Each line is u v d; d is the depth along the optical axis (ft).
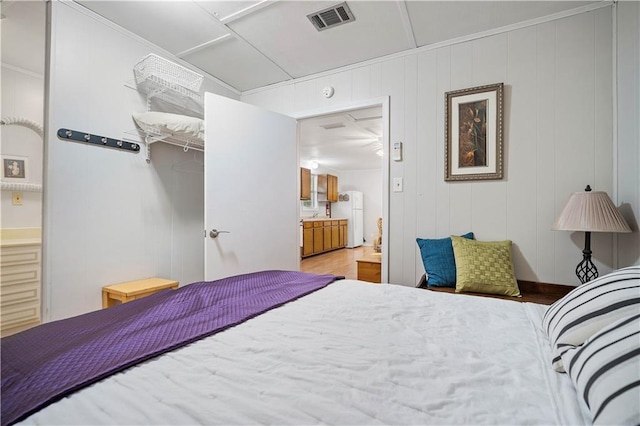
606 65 6.11
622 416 1.41
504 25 6.95
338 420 1.69
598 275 6.12
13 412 1.71
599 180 6.15
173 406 1.80
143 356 2.36
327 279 5.09
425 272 7.49
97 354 2.39
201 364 2.31
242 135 8.16
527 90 6.77
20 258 6.38
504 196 6.98
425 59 7.82
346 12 6.58
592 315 2.30
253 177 8.41
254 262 8.39
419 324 3.17
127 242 7.30
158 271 8.05
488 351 2.55
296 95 9.73
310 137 16.12
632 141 5.39
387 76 8.29
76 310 6.27
